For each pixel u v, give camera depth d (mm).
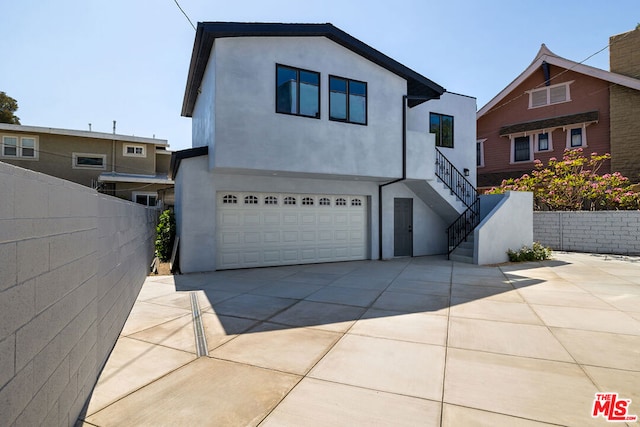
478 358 3705
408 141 10867
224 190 9547
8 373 1720
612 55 15883
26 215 1934
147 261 8883
